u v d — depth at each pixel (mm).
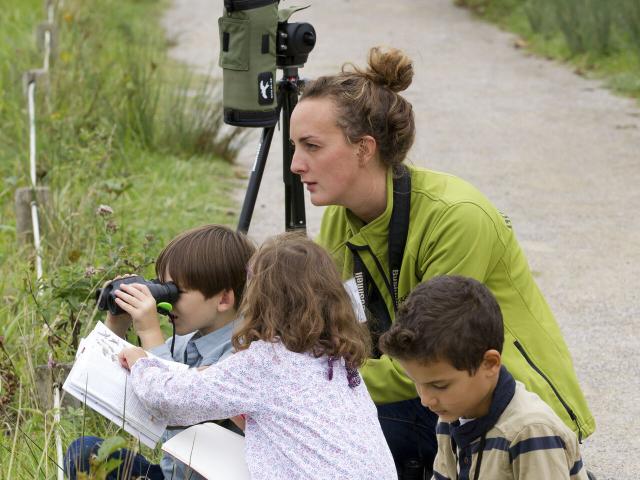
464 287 3457
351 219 4469
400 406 4547
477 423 3480
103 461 3852
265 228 9125
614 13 16562
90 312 5570
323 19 20516
